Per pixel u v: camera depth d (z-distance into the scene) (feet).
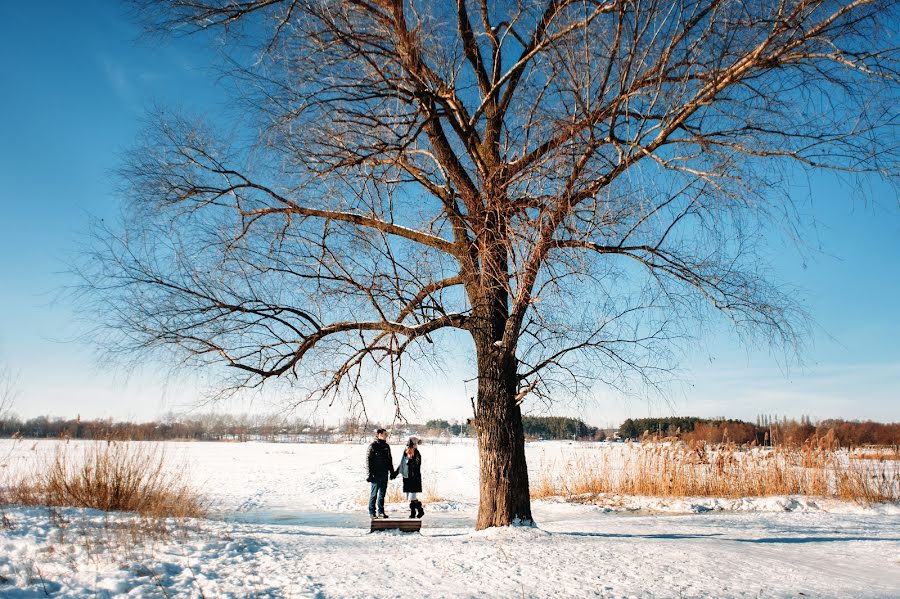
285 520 46.19
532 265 24.90
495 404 31.01
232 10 25.81
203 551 22.41
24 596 16.33
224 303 29.76
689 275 28.55
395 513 51.39
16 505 31.14
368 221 31.09
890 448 80.33
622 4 22.38
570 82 24.14
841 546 29.17
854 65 21.66
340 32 24.39
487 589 18.11
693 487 62.23
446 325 31.55
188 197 30.01
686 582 19.31
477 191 27.66
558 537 27.35
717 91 23.76
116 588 17.43
